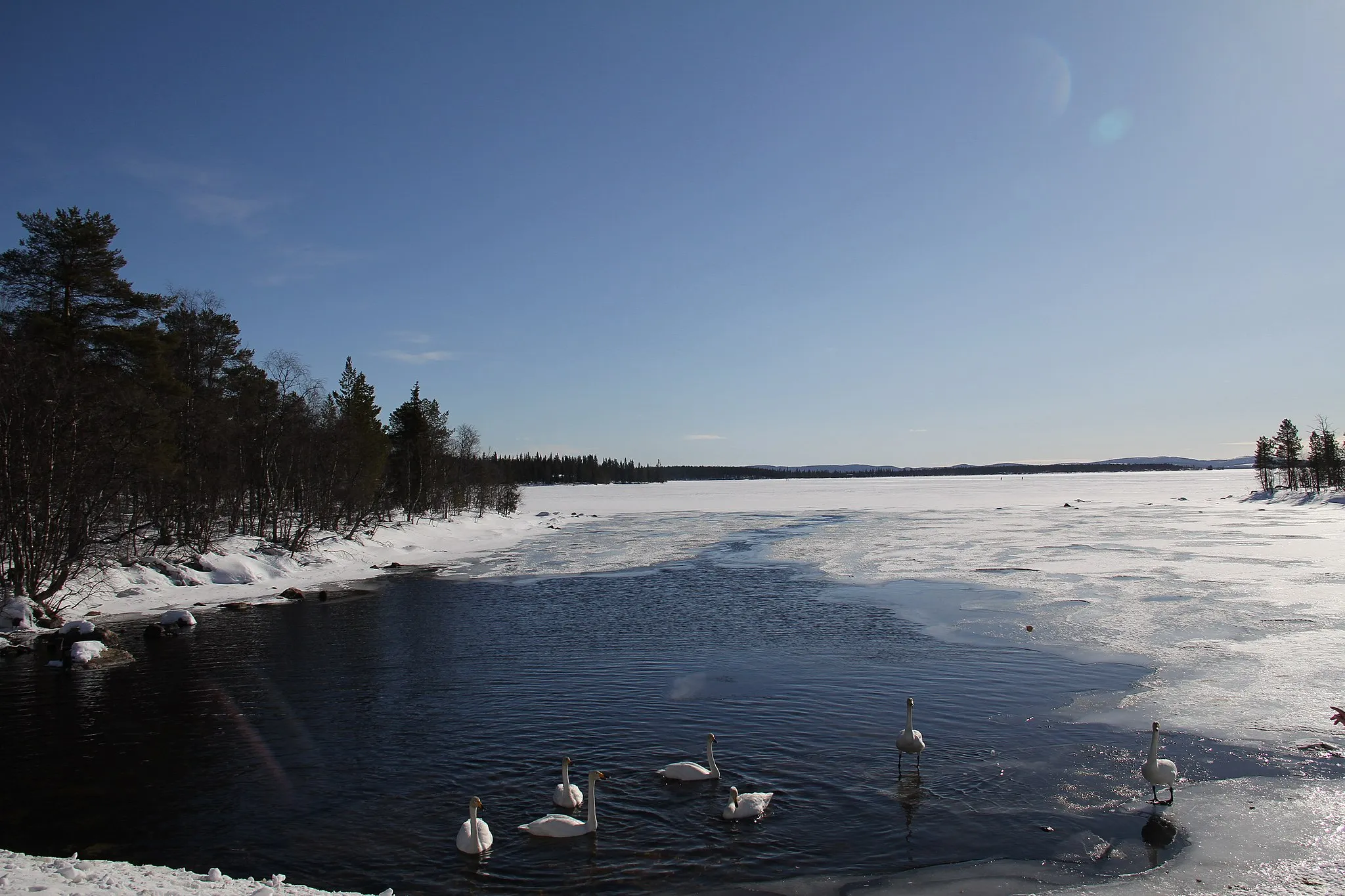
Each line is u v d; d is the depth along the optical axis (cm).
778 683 1858
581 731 1541
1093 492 13300
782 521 7369
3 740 1523
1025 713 1602
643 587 3462
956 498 11962
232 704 1758
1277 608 2527
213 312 4791
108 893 824
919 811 1154
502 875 986
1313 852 1014
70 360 3089
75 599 2967
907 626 2467
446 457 8462
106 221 3603
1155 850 1032
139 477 3306
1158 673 1855
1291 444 10962
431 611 2945
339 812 1184
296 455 4934
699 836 1084
